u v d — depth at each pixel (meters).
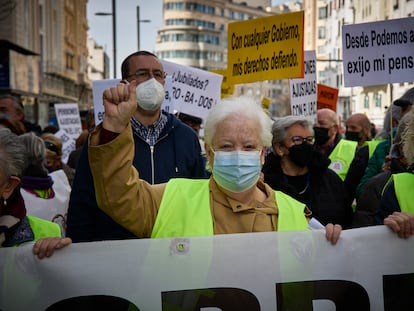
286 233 2.48
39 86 35.78
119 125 2.33
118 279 2.38
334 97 8.99
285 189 4.10
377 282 2.53
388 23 5.38
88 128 6.98
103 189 2.37
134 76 3.87
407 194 2.85
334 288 2.49
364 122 7.87
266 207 2.62
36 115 34.06
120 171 2.36
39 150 3.74
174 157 3.78
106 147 2.32
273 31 6.10
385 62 5.39
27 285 2.33
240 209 2.54
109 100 2.34
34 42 34.31
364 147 5.84
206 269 2.43
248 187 2.50
